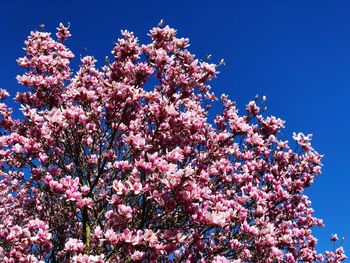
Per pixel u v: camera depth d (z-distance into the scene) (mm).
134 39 7281
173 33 7203
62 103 7164
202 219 5469
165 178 5137
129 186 5461
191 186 5102
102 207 6977
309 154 8664
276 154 8789
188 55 7062
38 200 8422
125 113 7016
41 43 7289
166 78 6992
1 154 6715
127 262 5633
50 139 6855
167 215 6301
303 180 8562
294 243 9227
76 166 6805
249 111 8758
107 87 6855
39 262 5430
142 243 5223
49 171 6609
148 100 6414
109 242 5156
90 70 8195
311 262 9312
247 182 7605
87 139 7676
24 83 6402
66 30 8039
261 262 6875
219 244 7078
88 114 6414
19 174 7250
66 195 5551
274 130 8750
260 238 6742
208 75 6910
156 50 6859
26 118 7066
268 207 8000
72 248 5395
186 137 7504
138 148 5691
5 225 7559
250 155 8414
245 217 6469
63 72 7820
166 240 5586
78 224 7152
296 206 8836
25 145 6285
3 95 7547
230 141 7617
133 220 6133
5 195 9742
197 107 8789
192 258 6195
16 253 5406
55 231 7285
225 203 6617
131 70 6840
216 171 7285
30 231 5656
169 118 6449
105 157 6484
